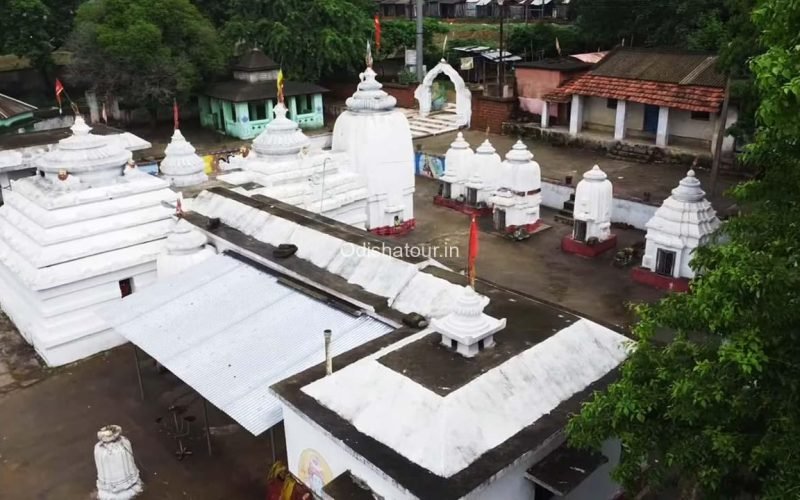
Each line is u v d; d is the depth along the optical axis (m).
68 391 18.53
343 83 56.41
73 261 19.70
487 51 57.62
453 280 14.89
